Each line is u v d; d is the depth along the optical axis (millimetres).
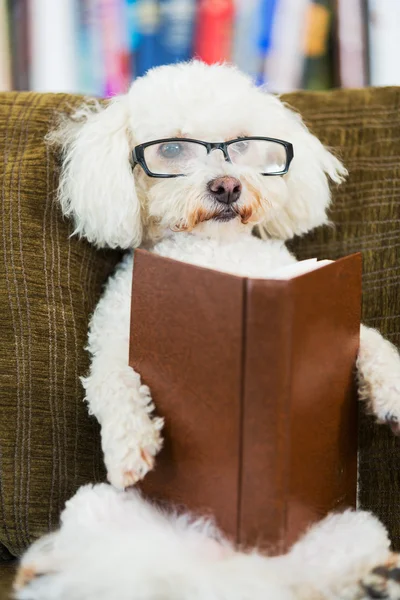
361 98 1587
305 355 1006
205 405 1036
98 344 1345
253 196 1373
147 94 1427
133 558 964
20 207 1358
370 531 1092
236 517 1020
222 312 991
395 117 1538
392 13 1998
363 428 1387
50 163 1411
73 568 979
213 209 1350
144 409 1093
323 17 2023
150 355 1101
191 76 1439
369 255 1494
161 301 1068
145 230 1502
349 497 1188
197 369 1037
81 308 1396
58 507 1296
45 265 1359
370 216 1510
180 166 1420
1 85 2072
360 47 2016
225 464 1022
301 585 995
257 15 2025
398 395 1138
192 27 2031
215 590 928
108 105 1499
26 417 1298
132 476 1062
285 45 2033
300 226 1511
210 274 998
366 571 1003
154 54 2043
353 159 1552
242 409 991
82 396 1344
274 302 957
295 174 1461
